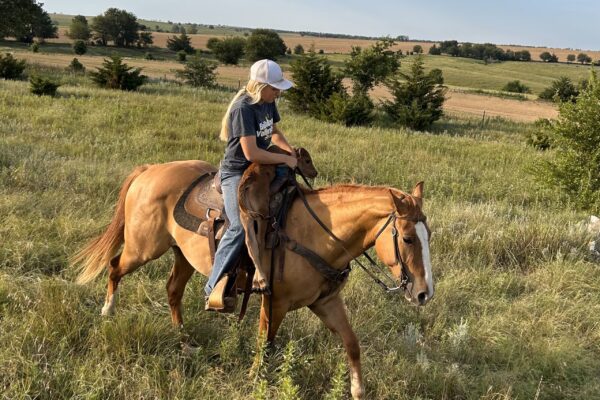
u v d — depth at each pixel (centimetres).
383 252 405
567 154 1173
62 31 14188
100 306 562
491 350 557
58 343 475
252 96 421
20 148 1104
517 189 1234
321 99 2683
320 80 2738
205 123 1727
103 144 1313
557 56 16762
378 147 1602
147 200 509
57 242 679
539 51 18362
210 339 519
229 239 430
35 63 4525
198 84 3822
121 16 10750
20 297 539
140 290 582
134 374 449
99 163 1075
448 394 486
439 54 14300
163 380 451
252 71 420
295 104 2800
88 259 546
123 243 551
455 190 1147
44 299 527
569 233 844
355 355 436
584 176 1134
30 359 443
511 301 671
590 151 1151
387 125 2686
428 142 1800
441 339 577
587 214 1070
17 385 412
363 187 429
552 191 1194
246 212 420
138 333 493
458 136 2317
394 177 1241
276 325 458
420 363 505
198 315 557
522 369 527
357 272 668
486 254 791
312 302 443
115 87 2830
